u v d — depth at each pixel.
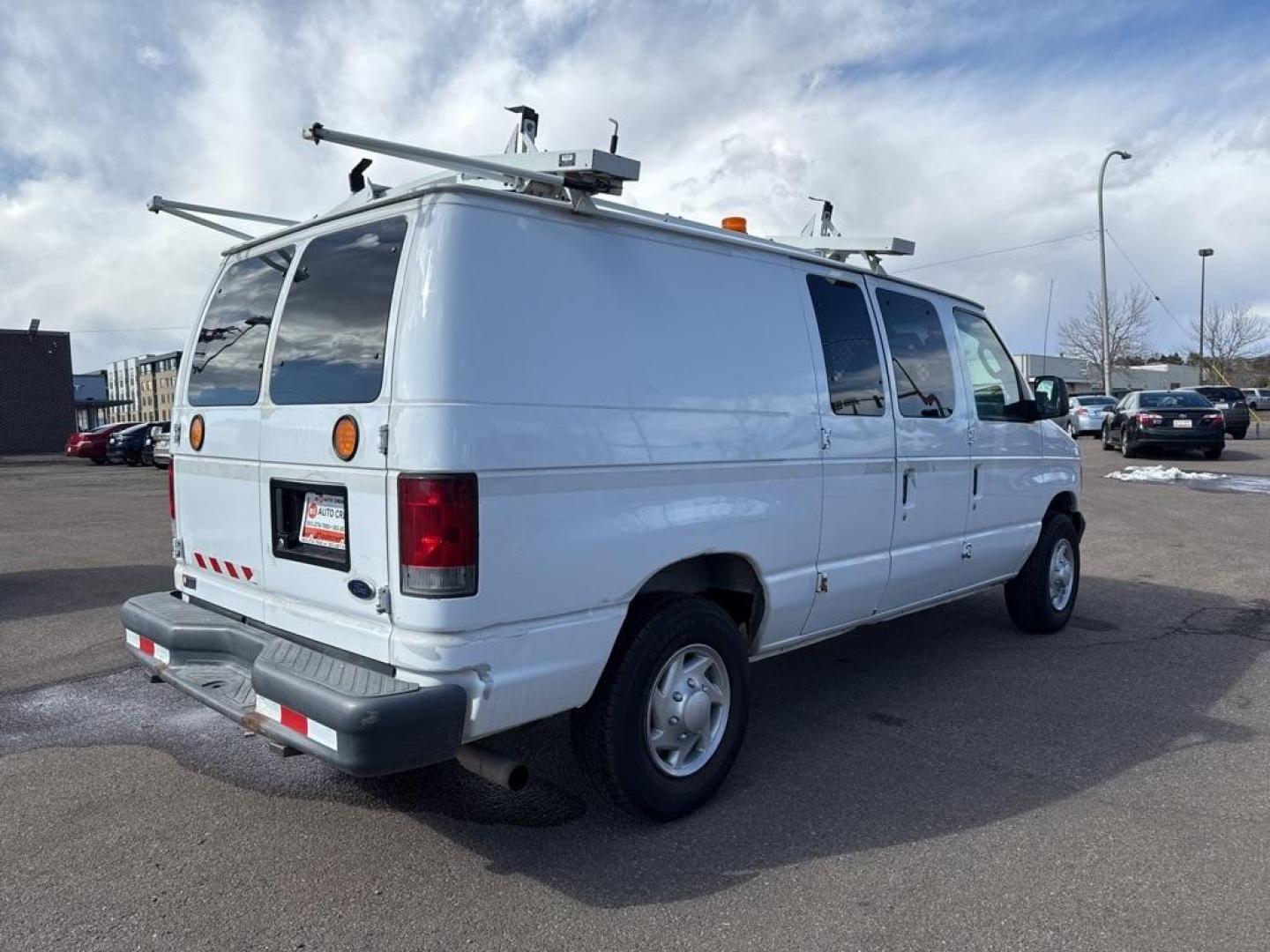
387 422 3.08
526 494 3.15
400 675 3.09
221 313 4.17
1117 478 16.88
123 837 3.65
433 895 3.22
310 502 3.47
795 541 4.25
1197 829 3.66
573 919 3.07
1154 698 5.25
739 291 4.05
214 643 3.84
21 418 40.69
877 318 4.89
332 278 3.48
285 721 3.17
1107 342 31.73
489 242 3.16
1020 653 6.18
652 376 3.59
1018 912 3.08
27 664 5.97
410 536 3.00
